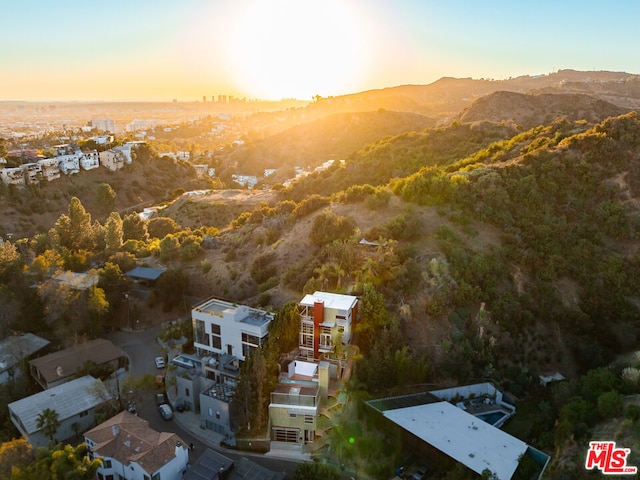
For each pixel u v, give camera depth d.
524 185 77.19
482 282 64.00
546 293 64.62
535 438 47.69
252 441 49.78
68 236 95.75
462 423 48.38
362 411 50.53
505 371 57.38
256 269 77.81
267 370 51.69
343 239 73.25
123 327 75.88
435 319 59.75
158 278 79.56
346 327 55.81
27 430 49.62
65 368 60.56
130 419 50.09
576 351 60.59
